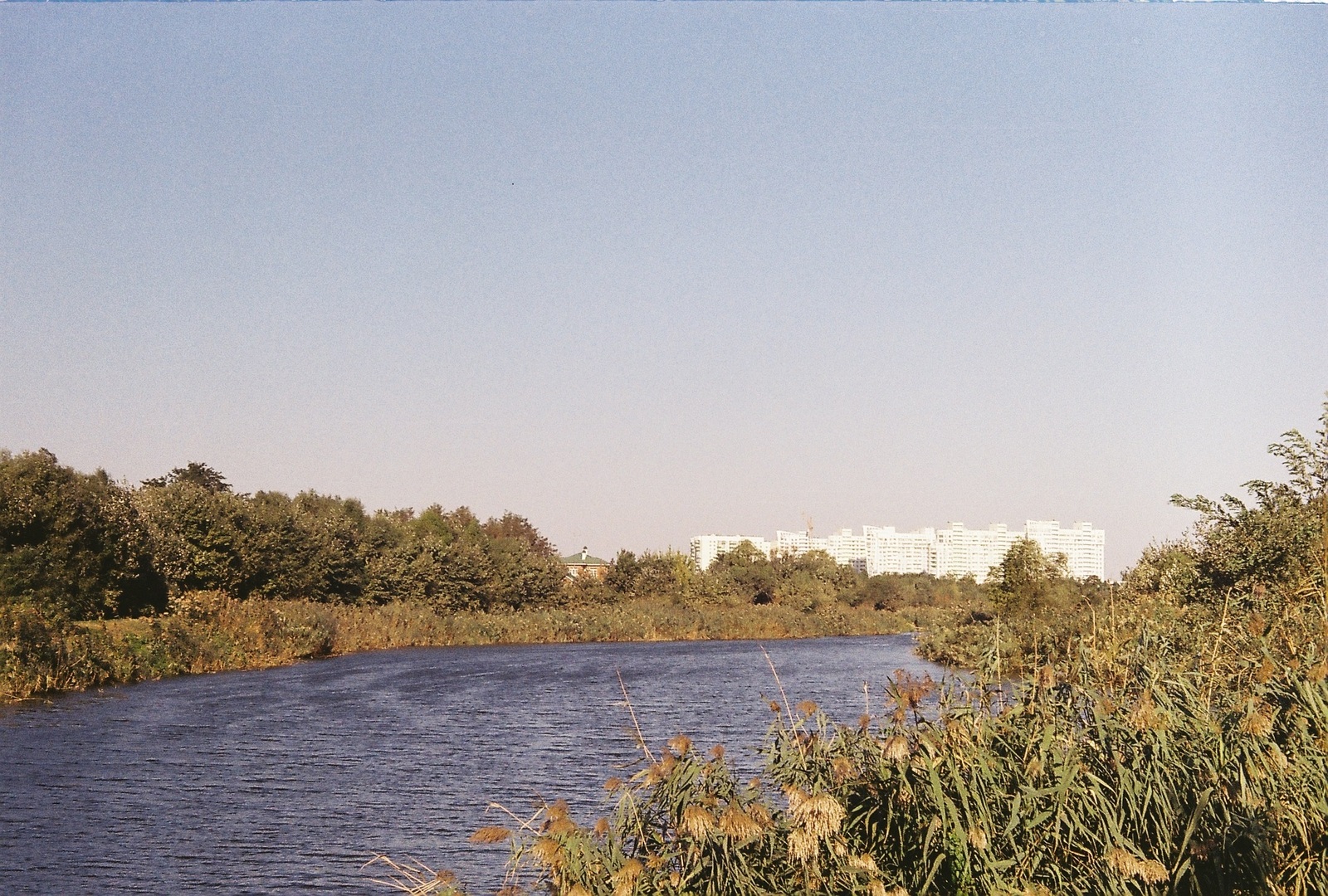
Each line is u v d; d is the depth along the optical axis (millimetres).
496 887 11414
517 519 130500
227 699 29219
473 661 45438
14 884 11898
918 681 9133
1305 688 7918
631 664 44250
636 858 7246
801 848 6734
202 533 50688
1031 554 37344
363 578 63500
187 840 13727
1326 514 14211
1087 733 8242
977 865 7082
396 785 17297
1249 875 6926
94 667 31375
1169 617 14758
